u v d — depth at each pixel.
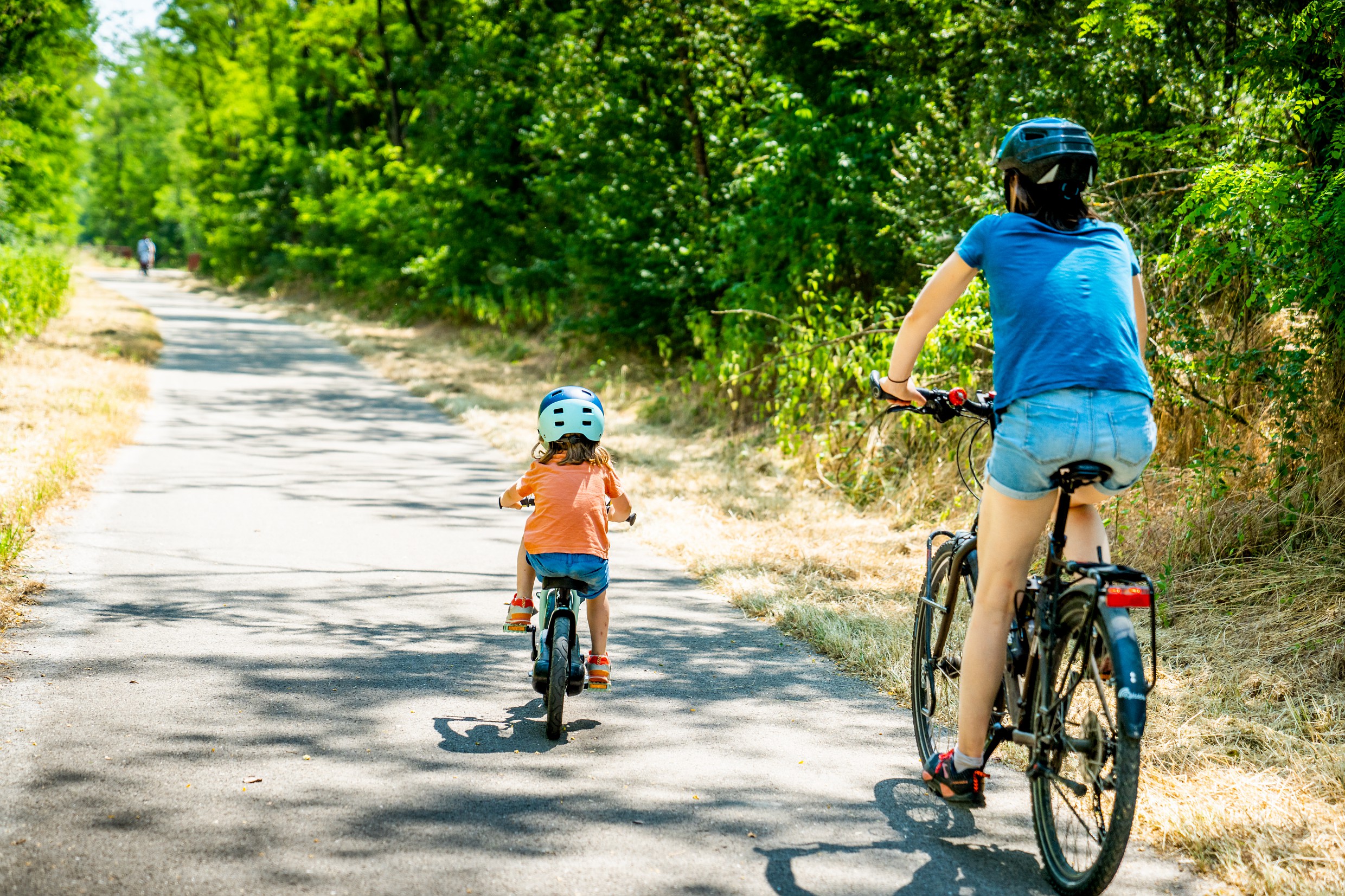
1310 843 4.55
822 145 15.57
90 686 6.08
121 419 15.23
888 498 11.40
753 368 15.25
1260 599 7.35
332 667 6.67
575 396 6.25
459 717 5.98
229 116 55.88
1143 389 4.16
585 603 8.40
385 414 18.25
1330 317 7.58
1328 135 8.20
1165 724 5.84
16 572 8.16
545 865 4.36
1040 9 12.41
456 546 9.98
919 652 5.68
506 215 30.20
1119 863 3.93
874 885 4.32
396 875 4.22
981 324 10.49
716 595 8.82
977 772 4.77
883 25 15.95
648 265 20.67
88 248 102.12
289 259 49.44
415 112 42.88
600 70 21.92
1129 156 9.81
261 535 9.95
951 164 12.77
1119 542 8.52
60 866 4.12
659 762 5.49
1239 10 9.77
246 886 4.07
